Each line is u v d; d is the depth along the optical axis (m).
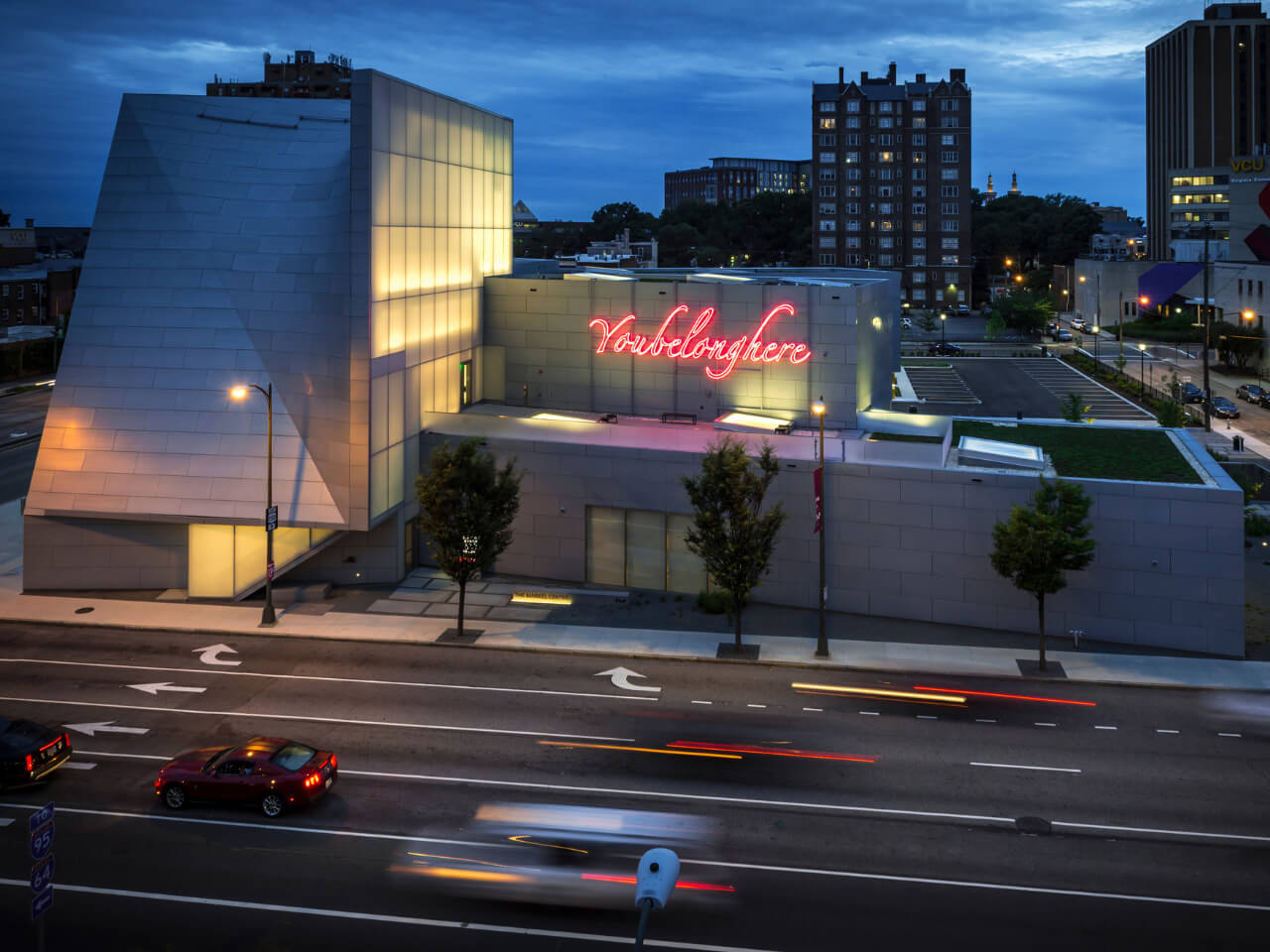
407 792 27.78
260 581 45.28
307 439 45.34
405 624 41.81
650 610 43.66
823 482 38.47
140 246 47.56
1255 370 112.50
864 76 193.50
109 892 23.09
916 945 20.92
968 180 183.75
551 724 32.25
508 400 57.69
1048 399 98.50
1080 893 22.91
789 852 24.73
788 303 51.03
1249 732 31.66
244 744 27.75
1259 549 51.34
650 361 54.41
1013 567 36.22
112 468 45.69
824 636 37.91
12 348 110.19
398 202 46.75
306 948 20.95
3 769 27.62
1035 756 30.00
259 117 50.53
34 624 41.91
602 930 21.58
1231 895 22.81
